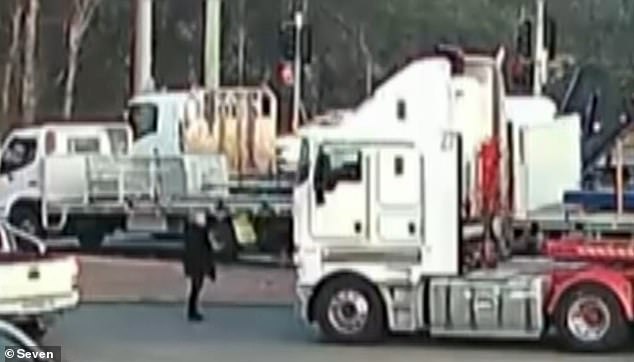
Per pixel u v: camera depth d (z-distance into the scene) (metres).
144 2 43.28
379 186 21.66
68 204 35.72
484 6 63.69
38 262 20.70
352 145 21.77
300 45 39.56
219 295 28.73
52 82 54.81
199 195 35.44
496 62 22.89
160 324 24.53
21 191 35.88
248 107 37.19
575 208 26.17
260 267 34.31
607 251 20.89
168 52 58.06
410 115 21.69
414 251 21.53
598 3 64.19
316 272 21.88
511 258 24.02
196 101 37.03
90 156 35.78
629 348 21.27
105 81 56.25
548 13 59.81
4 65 51.72
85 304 27.25
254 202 34.66
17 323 20.44
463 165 21.89
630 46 63.50
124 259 35.03
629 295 20.69
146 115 36.97
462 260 21.44
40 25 54.06
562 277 20.95
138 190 35.62
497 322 21.17
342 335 21.91
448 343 22.23
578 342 20.91
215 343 22.11
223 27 56.53
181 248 35.81
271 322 24.88
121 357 20.31
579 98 36.22
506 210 24.30
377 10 63.38
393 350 21.30
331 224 21.80
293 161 36.81
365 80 62.66
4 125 50.62
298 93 39.31
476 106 22.64
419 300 21.55
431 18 63.56
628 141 29.00
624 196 26.27
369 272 21.70
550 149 29.97
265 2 58.59
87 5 53.97
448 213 21.45
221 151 36.84
